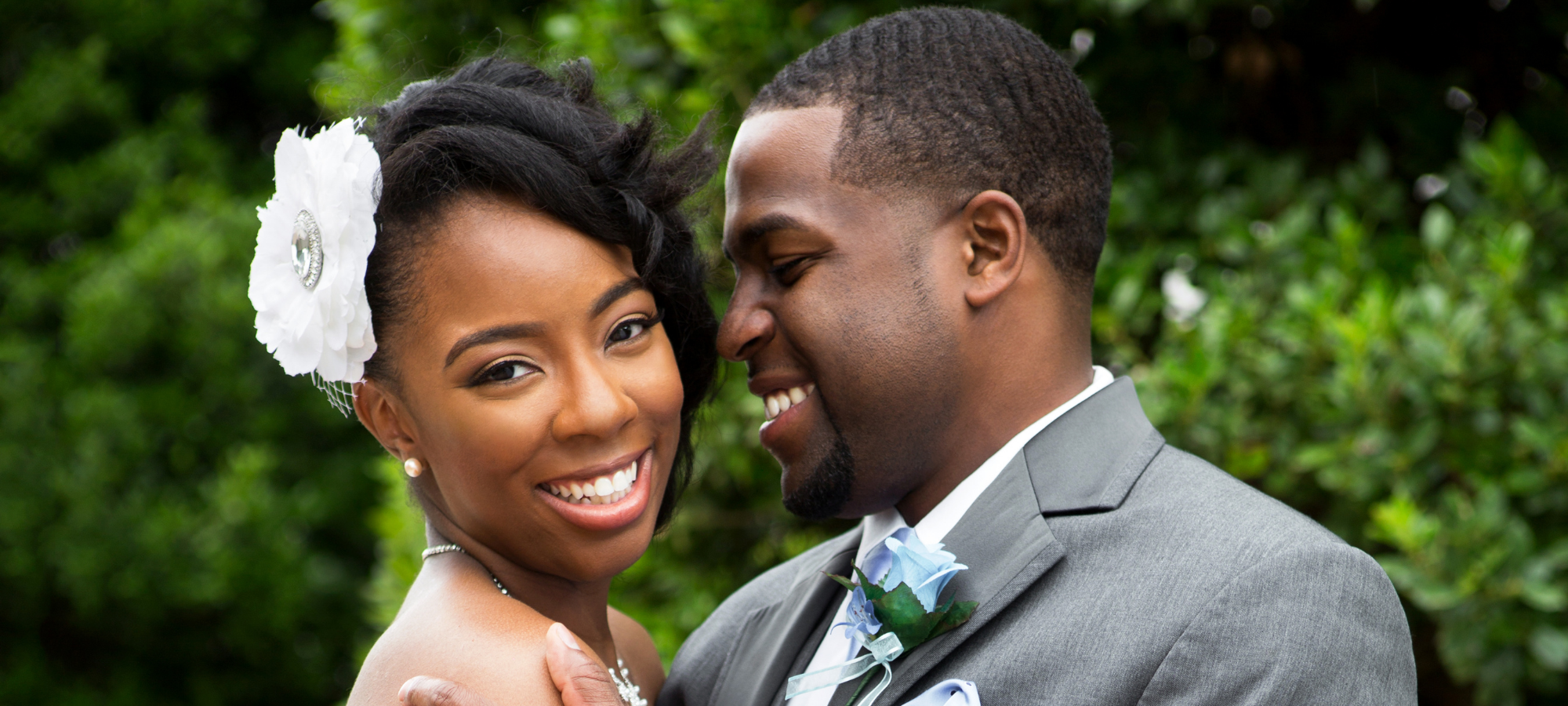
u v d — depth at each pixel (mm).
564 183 1655
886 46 1883
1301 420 3188
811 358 1821
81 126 8305
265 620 7527
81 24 8508
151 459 7750
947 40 1880
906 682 1696
